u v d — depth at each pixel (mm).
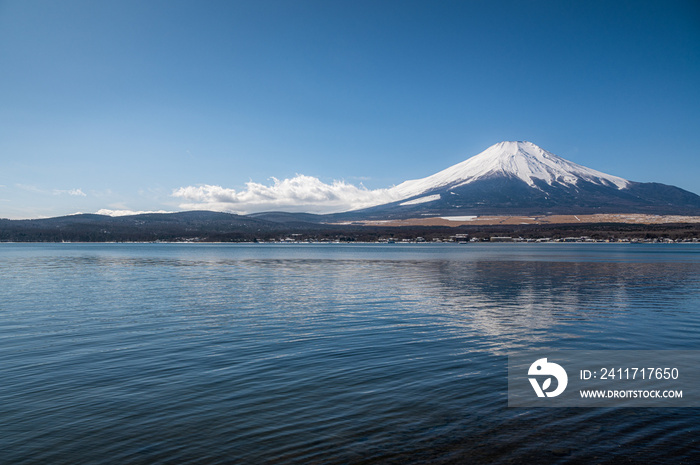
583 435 11461
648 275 59188
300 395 14070
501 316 28219
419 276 58469
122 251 178375
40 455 10477
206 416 12500
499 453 10555
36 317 28094
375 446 10828
